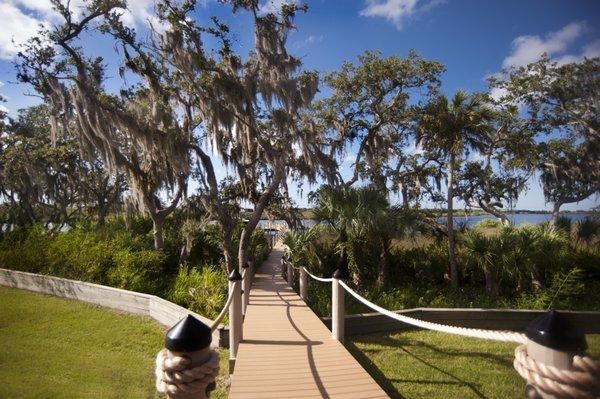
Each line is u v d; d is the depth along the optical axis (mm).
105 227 15781
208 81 10664
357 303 9711
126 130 11273
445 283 11898
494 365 5984
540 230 10828
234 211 13602
